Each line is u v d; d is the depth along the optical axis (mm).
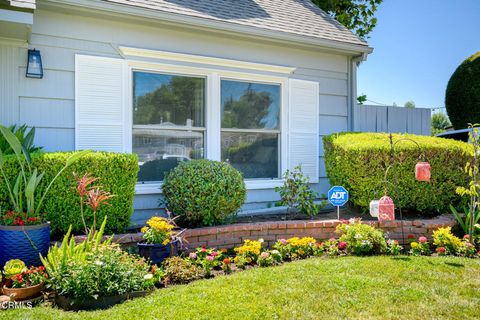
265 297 3488
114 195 4535
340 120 7797
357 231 5047
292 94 7227
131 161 5094
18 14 4547
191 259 4418
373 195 5949
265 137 7020
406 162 5887
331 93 7676
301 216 6352
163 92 6160
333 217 6277
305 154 7375
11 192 4480
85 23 5645
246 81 6840
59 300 3449
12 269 3520
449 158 6016
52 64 5469
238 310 3215
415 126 8531
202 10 6277
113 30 5816
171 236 4578
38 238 4148
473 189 5059
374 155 5898
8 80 5238
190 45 6352
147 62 6004
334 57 7695
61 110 5523
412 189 5941
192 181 5328
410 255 4980
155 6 5758
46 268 3662
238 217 6395
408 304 3354
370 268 4301
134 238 4824
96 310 3283
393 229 5559
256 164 6918
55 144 5496
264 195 6945
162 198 6086
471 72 11414
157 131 6117
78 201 4781
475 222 5414
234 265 4613
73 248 3832
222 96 6629
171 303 3363
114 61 5809
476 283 3852
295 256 4898
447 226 5617
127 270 3695
